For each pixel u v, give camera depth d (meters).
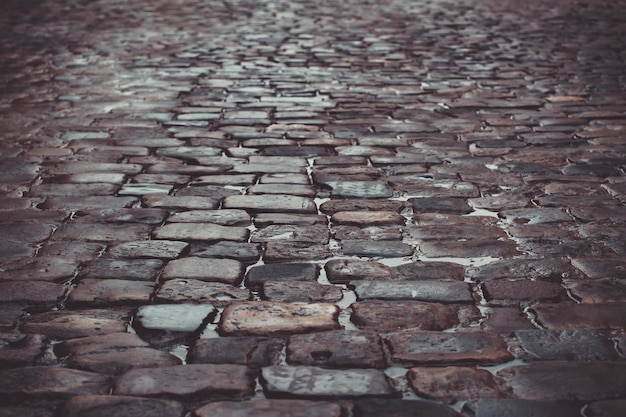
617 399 2.54
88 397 2.54
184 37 10.42
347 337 2.92
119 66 8.46
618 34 10.55
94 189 4.62
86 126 6.04
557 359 2.77
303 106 6.70
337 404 2.51
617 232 3.94
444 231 3.97
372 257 3.65
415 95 7.14
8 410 2.48
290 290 3.31
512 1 14.61
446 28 11.23
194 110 6.54
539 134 5.85
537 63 8.61
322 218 4.18
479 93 7.21
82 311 3.12
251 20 12.06
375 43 9.95
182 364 2.74
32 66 8.48
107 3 14.34
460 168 5.04
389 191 4.60
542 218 4.15
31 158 5.22
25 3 14.24
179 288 3.31
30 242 3.81
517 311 3.12
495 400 2.53
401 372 2.70
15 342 2.87
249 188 4.65
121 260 3.61
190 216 4.19
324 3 14.28
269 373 2.69
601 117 6.33
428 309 3.14
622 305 3.15
